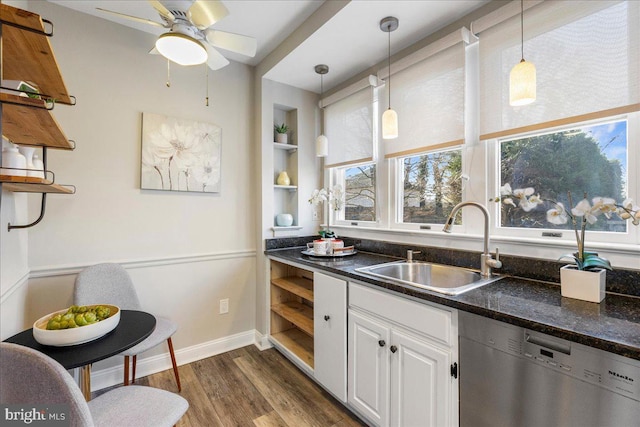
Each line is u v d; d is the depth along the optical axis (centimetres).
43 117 106
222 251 253
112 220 205
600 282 115
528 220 162
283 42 229
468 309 114
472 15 177
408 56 206
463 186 187
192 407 184
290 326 272
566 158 149
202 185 239
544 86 147
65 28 189
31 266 179
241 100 264
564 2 140
